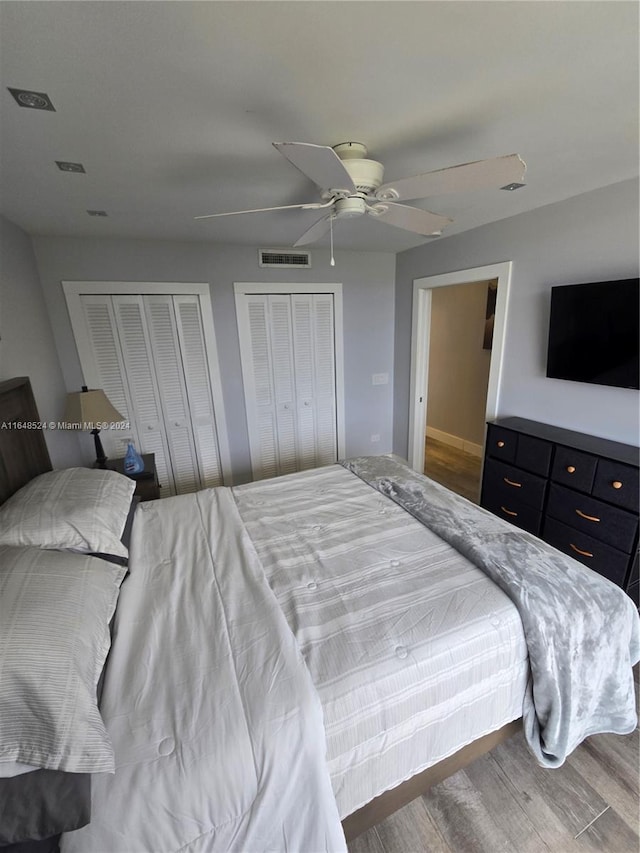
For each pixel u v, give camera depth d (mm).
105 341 3105
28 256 2619
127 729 953
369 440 4438
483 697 1259
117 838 808
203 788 872
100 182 1882
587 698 1346
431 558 1653
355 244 3502
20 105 1246
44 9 875
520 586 1397
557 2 908
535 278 2654
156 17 913
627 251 2160
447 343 5152
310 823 943
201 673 1104
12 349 2143
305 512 2102
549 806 1352
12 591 1027
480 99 1312
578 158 1814
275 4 890
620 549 2105
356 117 1401
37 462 2066
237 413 3703
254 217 2482
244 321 3500
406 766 1171
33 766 806
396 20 952
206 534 1862
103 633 1120
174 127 1424
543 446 2449
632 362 2164
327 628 1278
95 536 1463
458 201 2422
